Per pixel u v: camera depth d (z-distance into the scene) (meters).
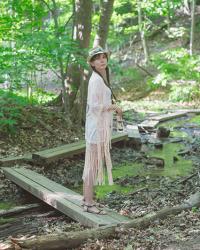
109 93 4.63
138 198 6.14
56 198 5.49
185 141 10.09
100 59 4.52
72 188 6.88
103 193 6.52
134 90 17.28
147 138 10.44
